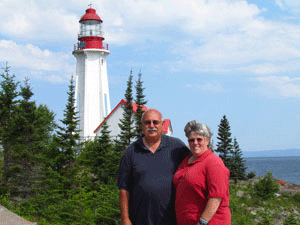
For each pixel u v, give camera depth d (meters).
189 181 5.40
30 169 21.17
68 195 19.66
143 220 5.78
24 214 18.27
